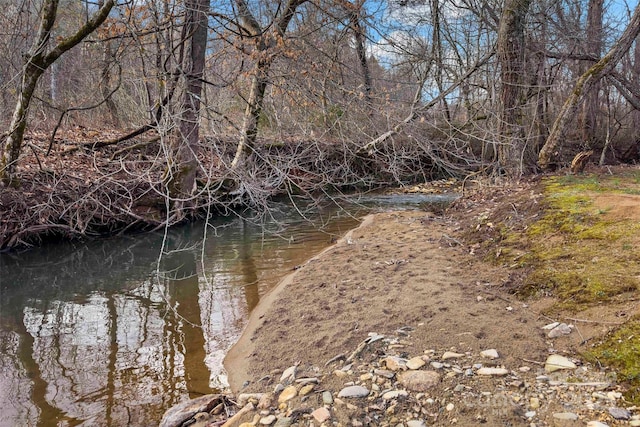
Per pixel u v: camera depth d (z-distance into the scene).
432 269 5.11
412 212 9.36
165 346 4.23
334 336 3.74
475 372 2.87
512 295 4.06
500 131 9.76
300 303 4.62
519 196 7.20
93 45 10.70
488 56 11.45
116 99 13.20
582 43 12.20
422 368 2.97
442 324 3.59
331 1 10.15
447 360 3.05
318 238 8.10
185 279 6.23
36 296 5.78
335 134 11.13
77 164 9.50
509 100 9.77
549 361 2.92
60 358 4.04
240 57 9.56
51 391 3.47
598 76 9.37
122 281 6.31
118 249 8.17
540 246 4.84
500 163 9.99
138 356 4.03
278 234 8.66
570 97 9.60
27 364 3.93
